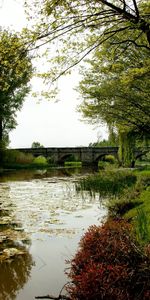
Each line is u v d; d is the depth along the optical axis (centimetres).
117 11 579
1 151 4544
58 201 1456
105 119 1595
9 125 4459
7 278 603
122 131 1717
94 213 1159
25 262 679
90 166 5656
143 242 543
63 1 542
